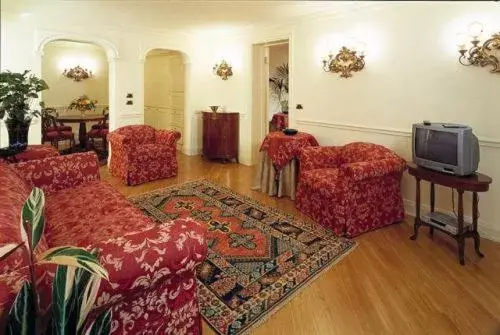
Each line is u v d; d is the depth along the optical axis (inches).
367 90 151.5
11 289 38.4
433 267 97.7
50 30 180.1
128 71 215.0
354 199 117.5
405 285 88.7
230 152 234.5
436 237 118.5
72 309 37.4
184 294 58.6
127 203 98.1
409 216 139.9
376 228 125.6
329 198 122.3
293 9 162.9
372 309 78.9
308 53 177.9
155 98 298.5
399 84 138.7
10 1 151.7
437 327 72.8
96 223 83.4
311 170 140.2
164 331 56.8
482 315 76.6
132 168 178.2
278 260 101.0
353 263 100.2
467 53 116.0
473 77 116.0
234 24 201.6
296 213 140.1
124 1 155.5
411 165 118.6
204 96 255.6
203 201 153.6
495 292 85.4
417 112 133.8
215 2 154.6
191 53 241.4
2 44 166.2
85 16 181.8
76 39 190.4
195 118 255.8
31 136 181.9
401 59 136.9
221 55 239.3
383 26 141.9
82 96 295.7
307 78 180.2
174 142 197.3
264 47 224.5
